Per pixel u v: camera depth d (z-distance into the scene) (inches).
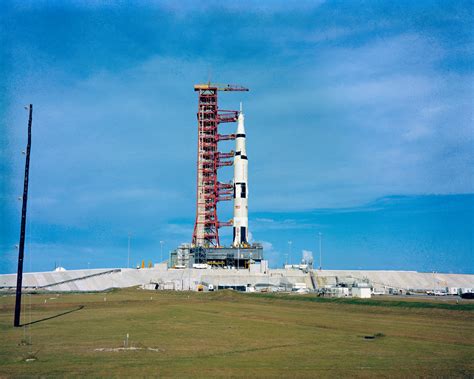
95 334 2182.6
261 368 1441.9
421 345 1881.2
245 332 2265.0
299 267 7760.8
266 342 1956.2
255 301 4525.1
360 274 7647.6
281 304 4109.3
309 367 1462.8
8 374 1344.7
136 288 6387.8
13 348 1782.7
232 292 5378.9
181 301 4463.6
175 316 3056.1
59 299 4480.8
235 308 3725.4
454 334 2178.9
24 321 2736.2
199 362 1526.8
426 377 1358.3
